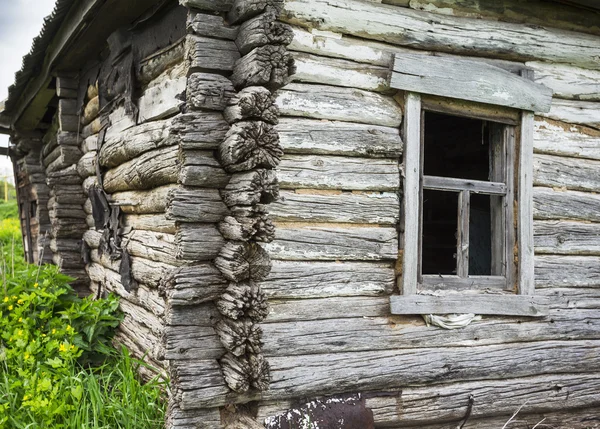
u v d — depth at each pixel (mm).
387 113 4066
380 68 4074
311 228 3836
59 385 4016
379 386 3977
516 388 4445
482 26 4430
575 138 4801
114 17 4992
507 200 4531
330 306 3887
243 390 3322
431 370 4121
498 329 4406
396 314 4059
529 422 4574
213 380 3379
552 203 4676
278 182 3459
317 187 3842
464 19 4391
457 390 4242
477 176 6723
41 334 4715
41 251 8500
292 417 3668
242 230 3273
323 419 3717
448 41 4301
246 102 3248
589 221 4863
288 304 3775
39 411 3719
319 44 3863
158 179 4297
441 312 4164
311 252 3822
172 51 4242
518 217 4520
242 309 3293
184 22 4047
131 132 4820
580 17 4867
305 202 3803
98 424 3789
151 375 4477
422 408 4113
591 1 4609
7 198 21547
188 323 3393
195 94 3424
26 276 5645
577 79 4809
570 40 4746
